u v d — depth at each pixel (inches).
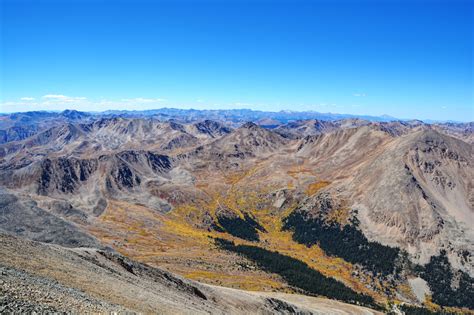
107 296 1624.0
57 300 1171.3
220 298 3575.3
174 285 3117.6
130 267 2957.7
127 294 1845.5
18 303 998.4
